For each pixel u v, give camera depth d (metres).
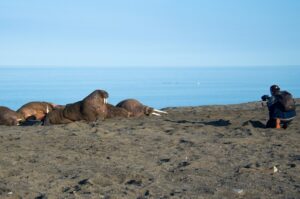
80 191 7.83
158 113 19.16
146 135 13.07
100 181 8.42
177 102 102.12
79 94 154.00
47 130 14.08
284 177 8.70
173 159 10.16
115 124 15.38
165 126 14.79
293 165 9.54
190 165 9.59
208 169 9.31
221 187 8.07
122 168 9.37
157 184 8.27
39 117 18.80
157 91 174.75
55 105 19.47
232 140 12.20
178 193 7.75
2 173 8.97
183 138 12.59
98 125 15.01
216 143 11.89
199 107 23.39
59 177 8.71
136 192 7.84
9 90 186.50
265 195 7.67
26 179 8.58
